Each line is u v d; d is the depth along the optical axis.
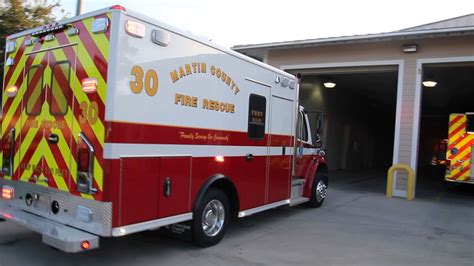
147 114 4.37
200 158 5.14
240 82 5.86
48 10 10.73
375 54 11.27
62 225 4.36
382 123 27.38
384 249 5.84
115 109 4.02
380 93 20.33
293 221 7.41
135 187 4.27
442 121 27.98
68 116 4.40
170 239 5.80
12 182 5.18
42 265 4.60
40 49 4.80
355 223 7.44
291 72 12.77
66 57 4.47
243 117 5.94
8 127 5.23
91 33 4.21
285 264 4.99
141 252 5.20
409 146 10.77
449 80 15.27
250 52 13.14
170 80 4.64
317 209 8.67
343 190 12.09
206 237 5.36
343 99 19.80
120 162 4.09
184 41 4.82
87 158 4.16
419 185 14.62
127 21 4.11
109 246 5.38
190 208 5.04
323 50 12.05
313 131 9.55
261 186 6.45
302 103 15.65
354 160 22.14
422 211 8.92
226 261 4.99
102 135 4.05
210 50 5.25
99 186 4.06
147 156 4.39
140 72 4.27
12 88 5.20
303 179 8.16
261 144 6.41
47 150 4.64
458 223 7.82
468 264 5.31
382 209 8.98
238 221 7.23
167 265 4.77
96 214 4.09
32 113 4.86
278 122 6.89
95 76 4.14
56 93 4.57
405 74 10.86
